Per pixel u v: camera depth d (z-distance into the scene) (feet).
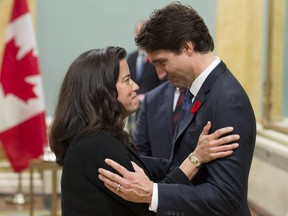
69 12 26.81
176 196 8.54
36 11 26.53
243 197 8.70
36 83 24.73
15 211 23.76
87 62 8.93
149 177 9.07
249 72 27.25
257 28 27.04
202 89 9.16
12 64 24.64
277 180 21.57
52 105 27.07
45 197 25.62
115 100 8.81
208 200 8.51
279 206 21.40
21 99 24.67
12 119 24.73
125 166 8.60
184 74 9.18
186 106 9.78
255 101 27.20
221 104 8.73
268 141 22.84
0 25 25.94
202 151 8.75
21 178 26.25
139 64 23.12
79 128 8.75
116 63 8.93
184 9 9.00
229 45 27.30
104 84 8.79
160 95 13.26
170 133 12.69
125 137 8.98
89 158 8.61
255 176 23.79
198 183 9.12
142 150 13.25
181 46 8.94
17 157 24.85
